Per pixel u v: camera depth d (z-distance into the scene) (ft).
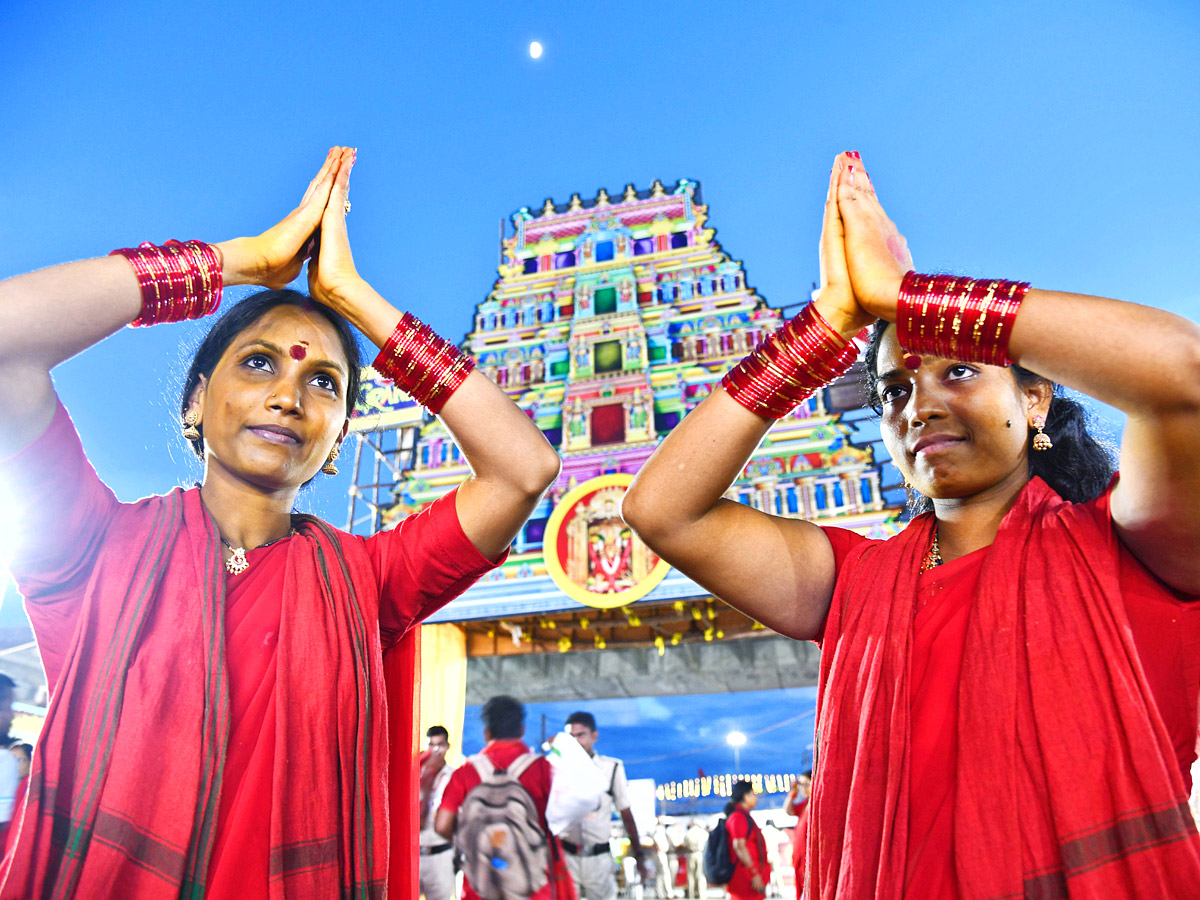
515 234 64.54
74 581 4.72
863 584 5.09
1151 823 3.73
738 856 24.07
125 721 4.28
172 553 4.85
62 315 4.38
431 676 44.70
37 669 31.30
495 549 5.80
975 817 3.97
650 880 42.22
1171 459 3.89
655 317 57.31
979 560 4.74
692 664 47.37
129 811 4.10
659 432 52.65
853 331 5.06
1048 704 4.04
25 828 4.03
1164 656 4.23
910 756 4.30
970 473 4.95
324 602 5.10
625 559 44.60
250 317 5.56
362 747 4.87
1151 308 3.99
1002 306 4.22
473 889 16.22
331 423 5.48
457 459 53.31
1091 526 4.51
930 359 5.06
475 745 53.42
